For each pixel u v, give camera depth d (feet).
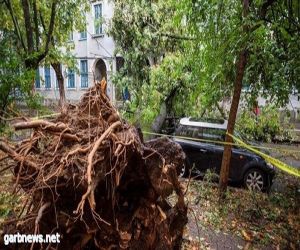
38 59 30.25
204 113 34.53
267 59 21.22
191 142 28.43
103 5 59.36
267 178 25.85
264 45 20.61
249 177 26.27
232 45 20.75
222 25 21.58
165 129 35.22
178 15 23.41
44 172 8.71
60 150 9.02
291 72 21.03
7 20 33.68
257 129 30.71
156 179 9.87
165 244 10.66
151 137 30.32
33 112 23.80
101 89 10.27
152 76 33.24
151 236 10.23
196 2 21.47
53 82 69.62
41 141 9.50
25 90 25.02
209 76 24.11
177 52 33.42
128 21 35.14
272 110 27.86
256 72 23.45
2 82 23.75
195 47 25.03
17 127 8.86
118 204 10.14
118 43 38.32
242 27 19.35
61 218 9.02
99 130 9.23
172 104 36.09
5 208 10.75
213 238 17.63
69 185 8.61
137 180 10.28
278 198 23.54
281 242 17.65
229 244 17.06
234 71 24.39
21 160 8.73
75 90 70.23
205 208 21.33
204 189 24.23
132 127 10.02
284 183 28.50
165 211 11.44
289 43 20.56
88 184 7.51
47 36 31.48
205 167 27.58
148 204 10.28
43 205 8.64
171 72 32.65
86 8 39.70
